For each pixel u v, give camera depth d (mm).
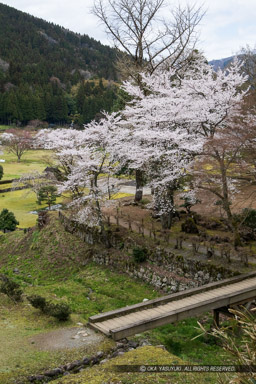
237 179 16812
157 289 16391
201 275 15062
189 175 16766
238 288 12469
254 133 13453
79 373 7602
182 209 22938
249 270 14000
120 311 10656
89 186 20391
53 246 22312
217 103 15961
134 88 20625
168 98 17859
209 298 11648
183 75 22609
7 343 9297
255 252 15680
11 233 26266
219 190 16797
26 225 28156
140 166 18984
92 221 21031
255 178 15383
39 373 7879
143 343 10188
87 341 9352
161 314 10461
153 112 18516
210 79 16812
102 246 20281
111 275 18359
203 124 16797
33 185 31844
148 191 30641
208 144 14148
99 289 16828
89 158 20578
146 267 17375
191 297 11867
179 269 16047
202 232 18234
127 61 25141
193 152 15891
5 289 13195
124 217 22797
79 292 16469
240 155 15094
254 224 17547
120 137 19547
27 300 13195
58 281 19078
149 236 18984
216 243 17078
